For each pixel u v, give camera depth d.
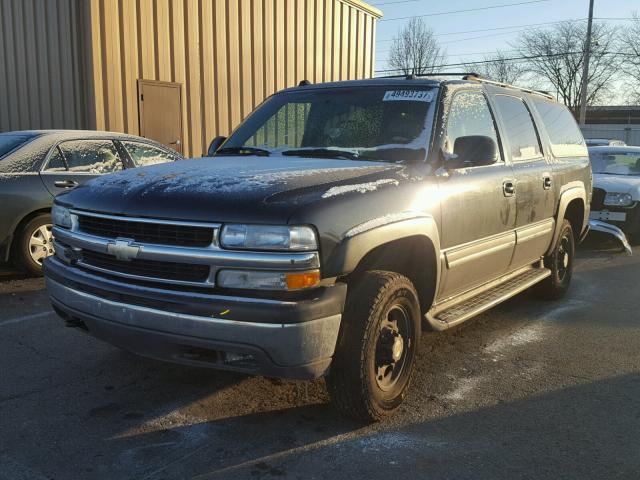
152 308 2.98
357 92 4.49
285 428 3.41
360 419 3.40
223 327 2.84
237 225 2.84
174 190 3.11
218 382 4.00
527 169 5.02
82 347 4.61
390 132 4.07
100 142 7.11
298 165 3.61
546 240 5.60
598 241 10.05
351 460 3.08
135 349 3.20
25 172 6.37
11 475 2.89
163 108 11.16
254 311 2.79
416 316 3.62
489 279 4.77
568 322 5.56
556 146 5.86
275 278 2.82
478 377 4.23
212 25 11.97
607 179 10.11
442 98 4.15
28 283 6.48
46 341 4.73
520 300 6.32
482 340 5.03
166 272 3.00
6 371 4.14
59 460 3.04
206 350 3.01
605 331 5.30
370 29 17.03
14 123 11.72
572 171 6.04
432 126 3.99
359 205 3.13
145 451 3.14
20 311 5.50
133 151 7.42
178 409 3.62
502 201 4.51
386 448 3.21
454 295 4.30
